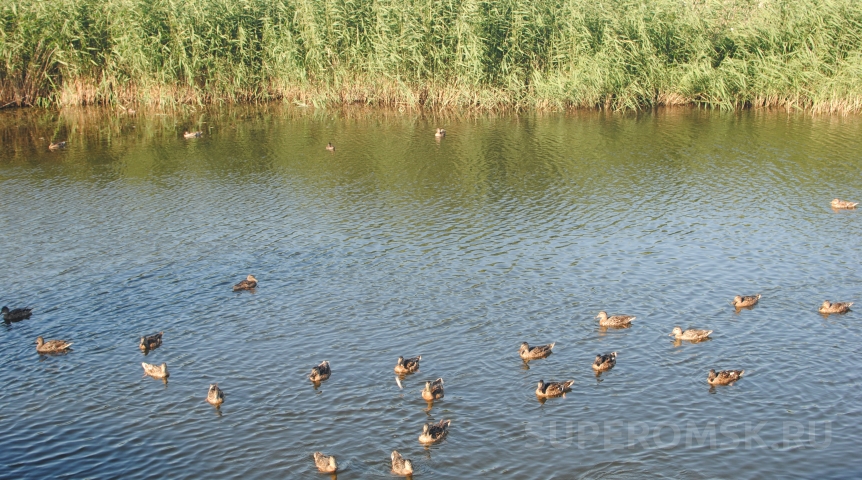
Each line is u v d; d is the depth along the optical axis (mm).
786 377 28062
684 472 23125
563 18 77062
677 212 46719
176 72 78438
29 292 36281
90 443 25125
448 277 37562
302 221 46156
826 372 28312
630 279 36938
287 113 78062
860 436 24594
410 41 76062
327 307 34531
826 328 31594
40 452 24672
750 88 76812
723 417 25797
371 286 36688
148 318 33750
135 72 77750
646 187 52000
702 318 32781
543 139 66312
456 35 75750
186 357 30438
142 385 28500
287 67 78250
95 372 29469
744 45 77125
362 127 71938
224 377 28922
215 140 67000
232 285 37000
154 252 41188
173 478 23344
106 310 34500
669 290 35625
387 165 58531
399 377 28609
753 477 22844
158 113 77062
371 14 77250
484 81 77500
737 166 56500
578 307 34094
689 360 29438
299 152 62750
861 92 72188
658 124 71438
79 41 76875
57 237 43344
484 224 45250
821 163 56625
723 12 80000
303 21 77562
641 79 77562
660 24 77000
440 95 79000
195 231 44438
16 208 48406
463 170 56875
